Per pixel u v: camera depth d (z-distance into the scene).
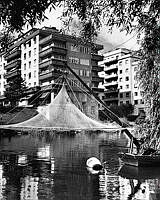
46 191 11.07
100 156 21.38
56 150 25.27
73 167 16.45
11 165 17.19
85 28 5.72
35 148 26.77
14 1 3.67
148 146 16.47
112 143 32.56
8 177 13.62
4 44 4.73
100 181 12.77
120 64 77.69
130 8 5.19
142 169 15.52
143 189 11.41
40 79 60.75
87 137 42.50
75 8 4.91
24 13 3.79
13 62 70.19
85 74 61.91
